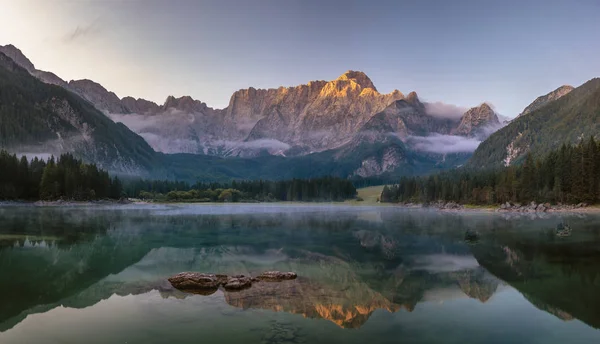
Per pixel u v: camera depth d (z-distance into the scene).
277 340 24.12
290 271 44.66
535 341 24.39
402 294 34.91
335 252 58.31
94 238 71.94
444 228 93.12
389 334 25.36
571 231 82.75
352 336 24.95
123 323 27.02
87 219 113.69
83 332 25.41
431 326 26.88
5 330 25.83
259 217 133.50
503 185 185.00
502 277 41.75
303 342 23.88
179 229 90.25
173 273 43.28
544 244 64.75
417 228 94.00
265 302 32.06
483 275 42.75
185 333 25.19
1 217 114.25
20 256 52.94
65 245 63.06
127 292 35.00
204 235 79.06
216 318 28.02
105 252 57.12
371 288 36.91
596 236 74.25
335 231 87.81
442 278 41.38
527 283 39.12
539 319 28.34
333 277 41.62
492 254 55.81
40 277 40.91
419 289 36.69
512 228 90.62
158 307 30.67
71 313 29.28
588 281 39.97
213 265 48.22
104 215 133.12
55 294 34.47
